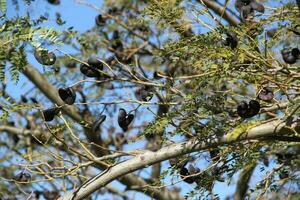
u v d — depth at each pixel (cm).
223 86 541
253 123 494
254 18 490
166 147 509
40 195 670
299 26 498
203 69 476
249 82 497
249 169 694
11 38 395
